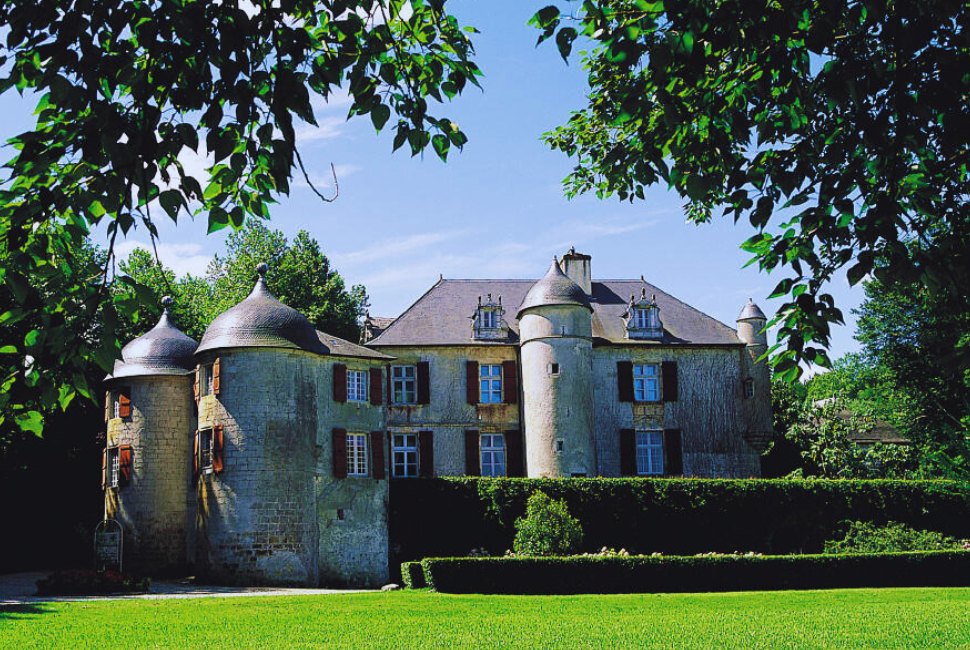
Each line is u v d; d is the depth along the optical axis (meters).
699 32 7.14
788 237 8.61
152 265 52.97
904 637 15.14
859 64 7.66
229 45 6.61
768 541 36.97
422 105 7.75
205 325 53.41
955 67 7.20
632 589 27.23
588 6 7.79
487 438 42.50
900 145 7.64
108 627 18.03
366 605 22.53
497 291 46.16
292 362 33.69
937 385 45.44
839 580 28.23
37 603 23.62
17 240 6.75
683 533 36.69
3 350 7.10
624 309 45.31
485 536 35.94
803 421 52.25
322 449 34.00
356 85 7.37
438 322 43.62
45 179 7.04
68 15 6.42
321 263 60.34
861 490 38.03
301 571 32.16
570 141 15.63
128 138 6.54
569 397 40.56
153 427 36.91
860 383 50.03
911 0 7.42
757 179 8.36
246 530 31.95
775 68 7.88
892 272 7.75
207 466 33.50
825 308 8.66
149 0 6.85
